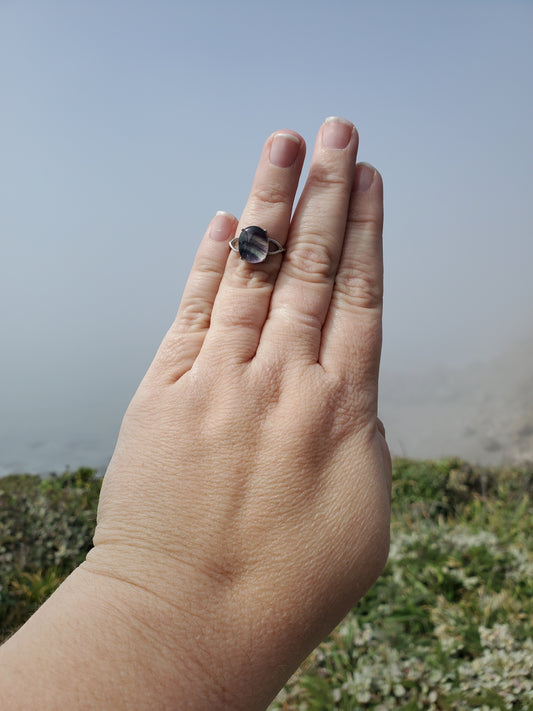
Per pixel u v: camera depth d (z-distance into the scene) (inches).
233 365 6.8
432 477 60.2
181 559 5.6
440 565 30.9
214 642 5.2
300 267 7.5
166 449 6.4
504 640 23.4
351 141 8.1
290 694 22.7
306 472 6.2
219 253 8.0
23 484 61.3
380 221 8.0
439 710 21.0
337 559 5.9
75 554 33.5
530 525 40.1
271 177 7.9
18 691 4.1
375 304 7.5
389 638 25.1
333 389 6.7
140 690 4.5
